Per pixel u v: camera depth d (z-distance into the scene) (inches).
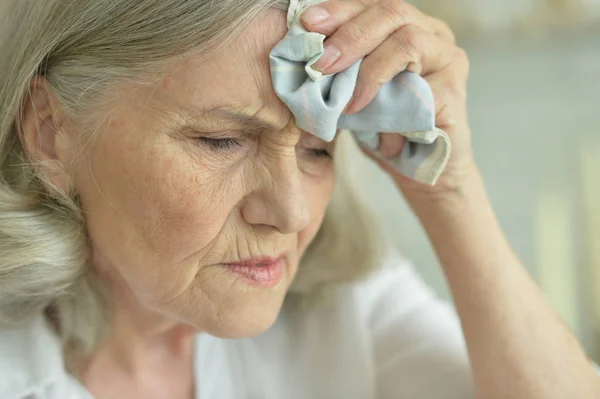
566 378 31.0
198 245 25.0
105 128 24.5
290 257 28.3
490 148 73.5
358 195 36.7
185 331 32.1
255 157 24.7
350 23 23.5
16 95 26.1
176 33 22.3
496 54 80.2
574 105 75.7
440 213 31.5
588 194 67.8
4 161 27.6
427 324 37.5
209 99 22.7
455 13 78.8
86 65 24.4
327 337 36.5
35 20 25.7
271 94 23.1
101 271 29.7
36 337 29.4
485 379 31.4
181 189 24.1
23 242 26.9
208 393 33.3
